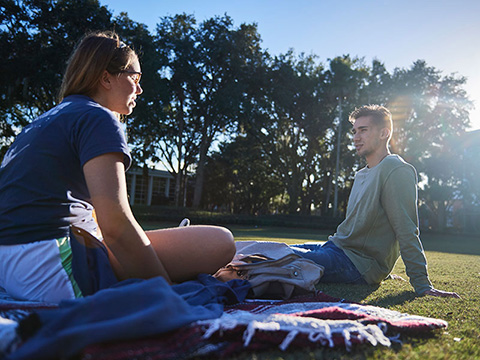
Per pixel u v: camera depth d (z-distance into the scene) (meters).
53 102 22.16
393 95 31.86
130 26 23.47
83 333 0.93
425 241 18.95
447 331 1.63
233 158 34.50
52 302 1.37
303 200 34.78
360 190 2.95
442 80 33.16
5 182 1.41
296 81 29.39
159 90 23.48
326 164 34.19
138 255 1.37
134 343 1.01
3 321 1.08
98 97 1.64
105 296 1.08
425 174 36.34
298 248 2.96
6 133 23.36
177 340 1.07
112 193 1.33
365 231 2.84
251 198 41.03
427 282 2.56
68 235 1.43
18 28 20.47
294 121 31.42
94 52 1.59
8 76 20.62
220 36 26.94
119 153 1.37
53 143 1.38
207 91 28.30
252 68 28.31
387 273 2.90
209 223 25.64
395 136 32.84
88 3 21.12
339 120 30.89
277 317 1.28
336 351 1.25
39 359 0.88
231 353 1.14
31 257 1.37
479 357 1.29
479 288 2.97
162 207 26.06
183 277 1.73
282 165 32.59
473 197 37.59
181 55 26.28
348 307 1.64
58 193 1.39
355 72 30.72
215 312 1.30
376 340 1.31
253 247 2.32
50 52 20.09
